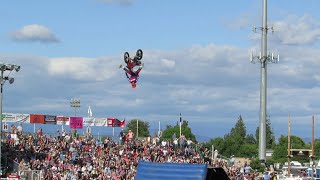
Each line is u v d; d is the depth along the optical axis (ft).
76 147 234.17
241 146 408.87
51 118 254.47
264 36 234.38
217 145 405.80
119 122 272.72
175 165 106.52
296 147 371.97
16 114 244.22
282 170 244.22
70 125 260.21
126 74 245.65
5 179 170.19
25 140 226.38
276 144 442.91
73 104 304.30
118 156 231.09
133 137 270.87
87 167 205.98
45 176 185.68
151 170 107.14
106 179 197.88
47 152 218.59
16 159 202.69
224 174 106.42
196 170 104.22
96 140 253.44
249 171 222.89
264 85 233.14
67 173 195.21
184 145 262.26
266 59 232.73
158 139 270.46
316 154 369.09
